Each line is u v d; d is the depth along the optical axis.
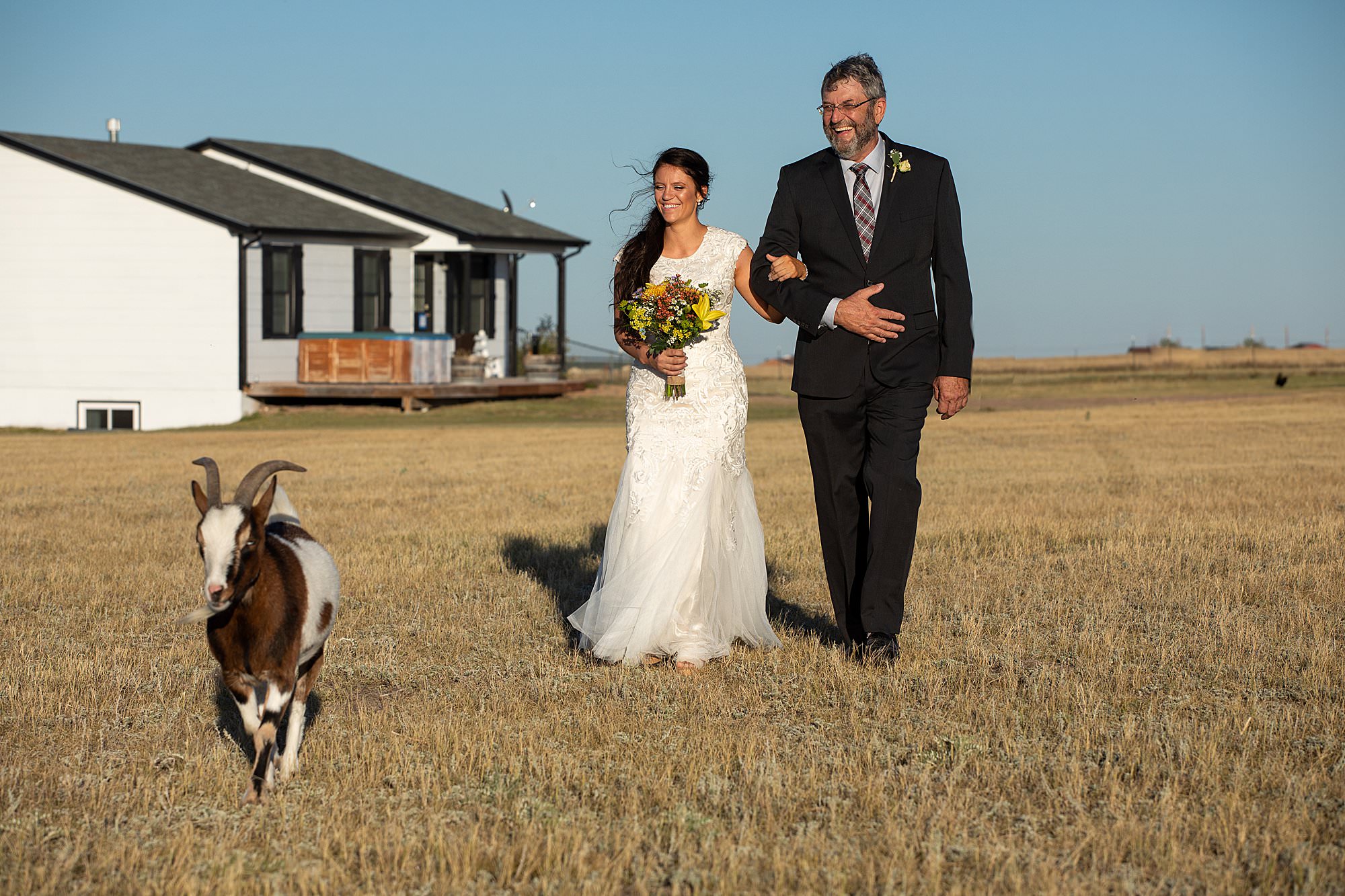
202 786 5.43
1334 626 8.20
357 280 38.25
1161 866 4.49
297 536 5.76
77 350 36.31
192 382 35.91
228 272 35.75
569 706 6.64
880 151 7.30
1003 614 8.82
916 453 7.27
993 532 12.56
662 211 7.65
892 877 4.34
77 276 36.19
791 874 4.43
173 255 35.81
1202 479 17.53
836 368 7.34
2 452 24.28
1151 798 5.18
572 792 5.34
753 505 7.88
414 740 6.00
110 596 9.71
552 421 35.44
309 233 36.66
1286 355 87.81
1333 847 4.60
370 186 43.06
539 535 12.63
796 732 6.15
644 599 7.45
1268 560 10.81
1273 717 6.17
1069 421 33.00
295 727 5.64
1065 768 5.49
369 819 5.02
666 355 7.44
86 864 4.60
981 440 26.31
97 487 17.56
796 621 8.82
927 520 13.36
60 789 5.44
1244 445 24.20
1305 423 30.34
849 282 7.30
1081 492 16.05
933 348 7.35
